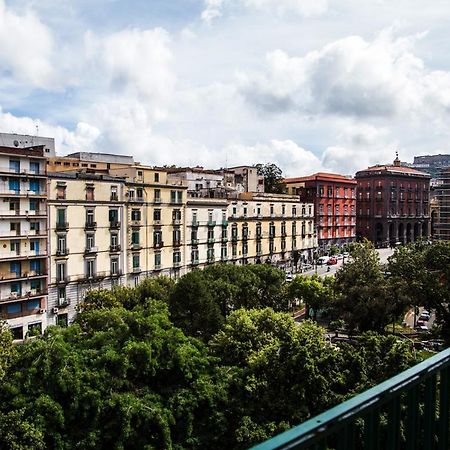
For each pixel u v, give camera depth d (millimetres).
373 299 42281
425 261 44906
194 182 84000
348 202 115438
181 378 27031
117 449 22469
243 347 29672
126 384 25531
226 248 74562
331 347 26078
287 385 24281
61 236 52188
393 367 24172
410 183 130500
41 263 50438
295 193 109062
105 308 38188
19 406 22766
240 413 24188
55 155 81438
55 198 51312
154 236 62594
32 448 21125
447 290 42594
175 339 28406
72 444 22500
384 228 124375
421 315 57938
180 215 66062
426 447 5211
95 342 28625
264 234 82312
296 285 50438
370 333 27578
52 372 24234
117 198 57625
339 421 3744
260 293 49344
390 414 4594
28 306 49562
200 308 40375
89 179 54406
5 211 46844
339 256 104062
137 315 29938
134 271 59938
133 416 23375
